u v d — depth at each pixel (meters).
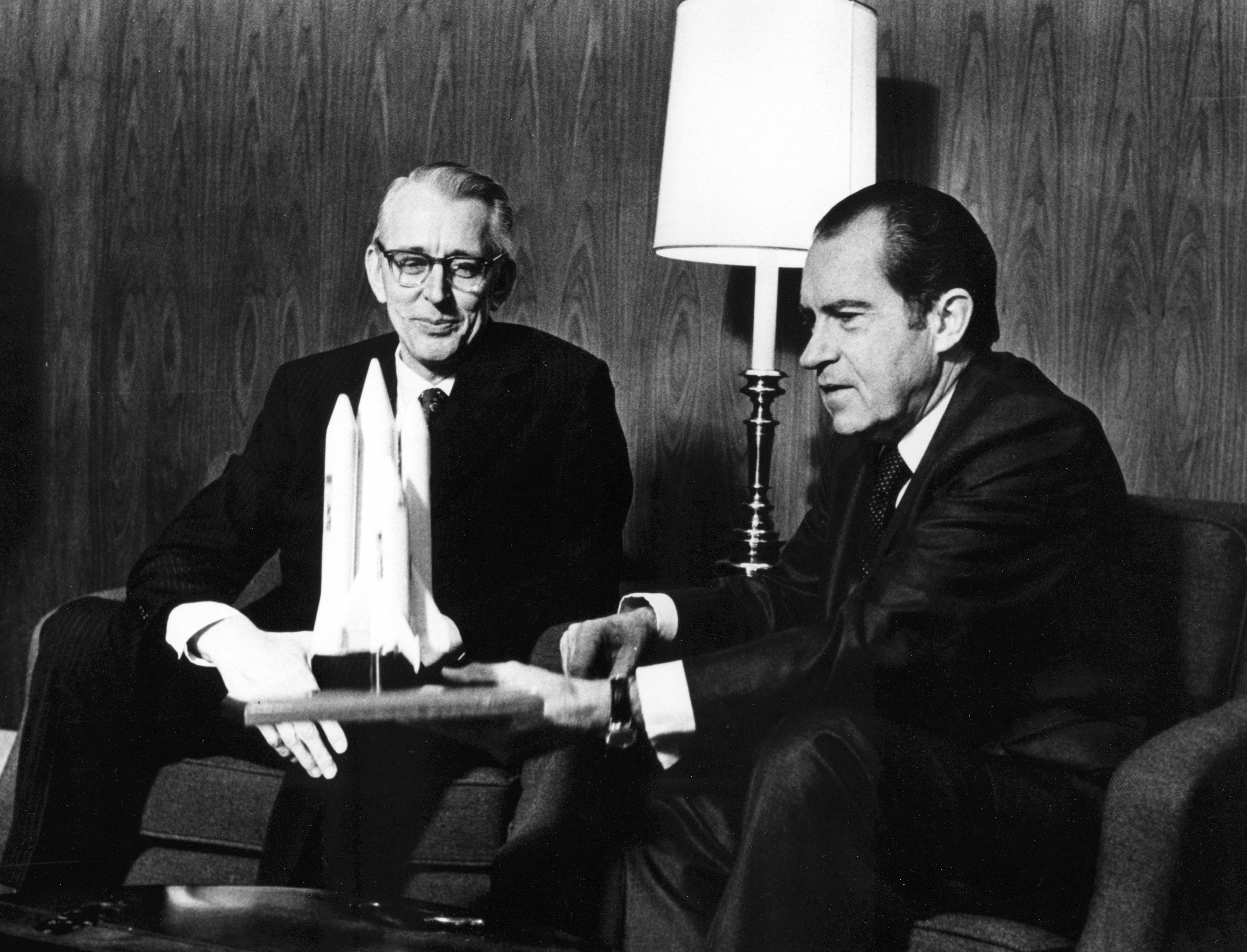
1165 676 1.66
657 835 1.48
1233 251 2.11
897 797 1.27
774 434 2.12
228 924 1.21
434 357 1.93
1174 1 2.13
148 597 1.75
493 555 1.92
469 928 1.23
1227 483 2.12
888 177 2.31
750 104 1.98
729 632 1.73
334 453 1.48
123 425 2.86
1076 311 2.21
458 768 1.61
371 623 1.46
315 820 1.53
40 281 2.88
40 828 1.67
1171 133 2.14
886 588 1.43
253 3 2.72
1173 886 1.24
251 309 2.74
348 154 2.65
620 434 2.03
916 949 1.27
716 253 2.16
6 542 2.94
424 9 2.59
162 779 1.69
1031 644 1.51
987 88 2.25
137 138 2.81
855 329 1.59
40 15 2.86
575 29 2.49
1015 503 1.46
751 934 1.22
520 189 2.54
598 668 1.63
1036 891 1.35
